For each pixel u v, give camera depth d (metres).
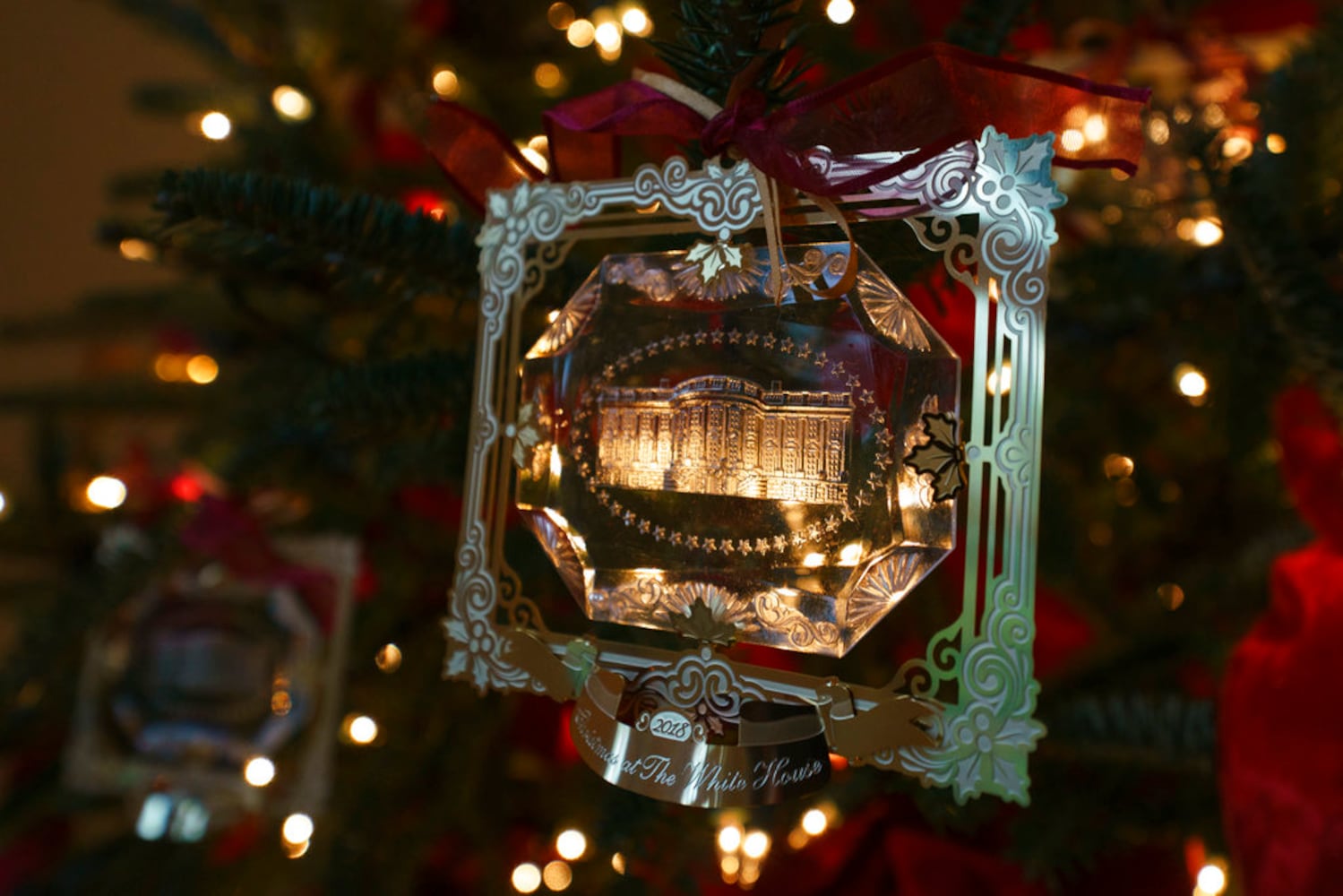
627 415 0.19
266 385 0.31
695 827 0.25
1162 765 0.22
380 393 0.23
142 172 0.36
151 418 0.40
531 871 0.29
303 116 0.33
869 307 0.18
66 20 0.65
